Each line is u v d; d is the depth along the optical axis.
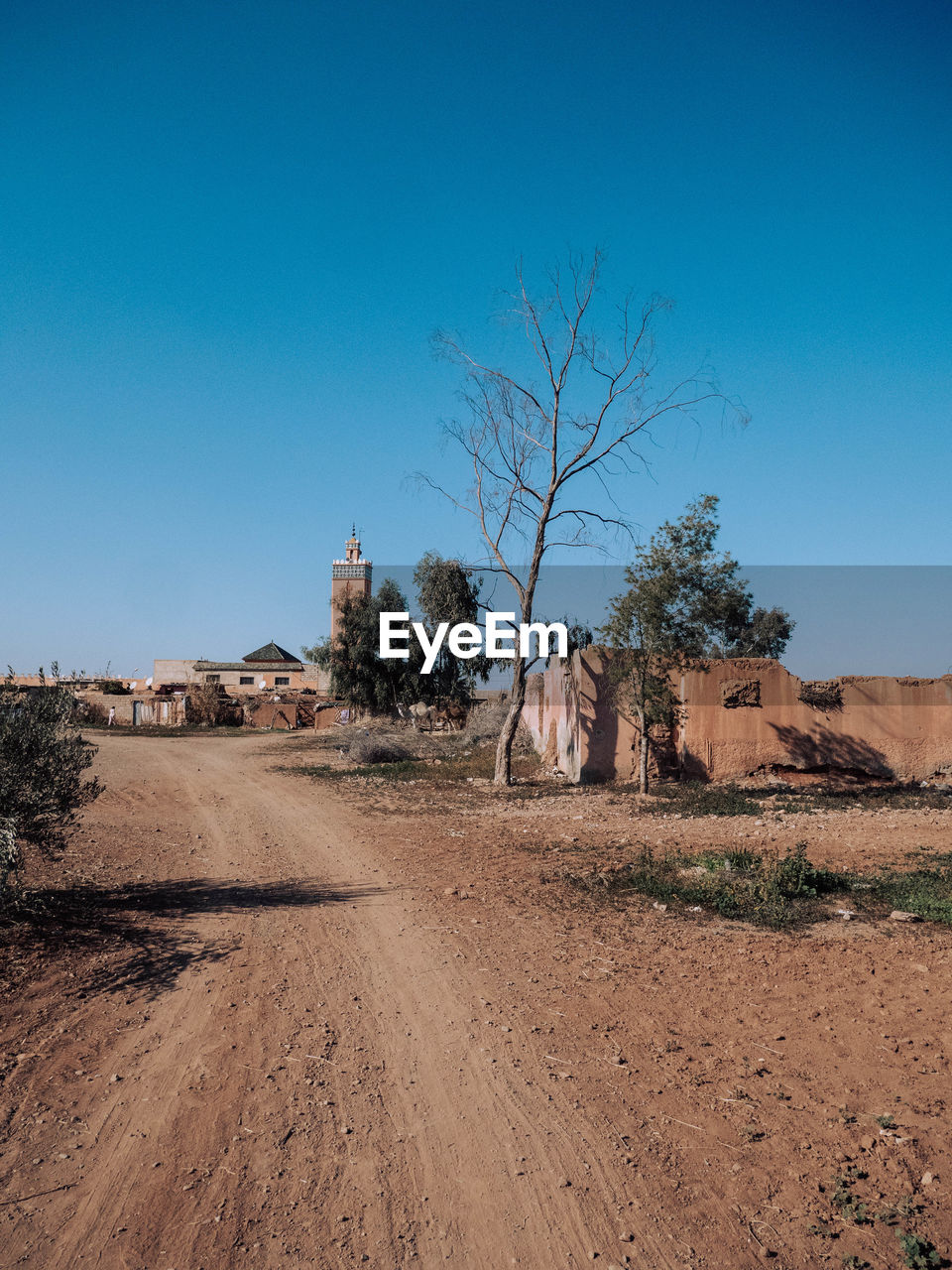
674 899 9.44
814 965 7.09
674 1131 4.56
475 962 7.36
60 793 8.15
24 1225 3.71
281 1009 6.24
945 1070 5.12
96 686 61.00
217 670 71.06
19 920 7.94
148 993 6.46
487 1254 3.60
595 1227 3.78
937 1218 3.77
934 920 8.31
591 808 16.55
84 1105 4.75
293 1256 3.56
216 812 16.73
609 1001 6.44
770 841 12.80
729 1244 3.66
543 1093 5.00
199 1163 4.22
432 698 41.19
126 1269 3.45
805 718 19.33
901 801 17.00
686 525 17.44
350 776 23.16
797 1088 4.98
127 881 10.14
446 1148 4.41
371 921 8.66
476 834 13.98
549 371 19.78
